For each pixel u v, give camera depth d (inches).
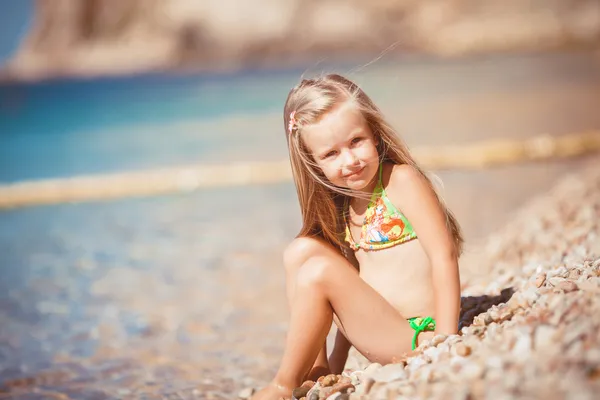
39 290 244.7
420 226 121.0
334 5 2386.8
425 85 976.3
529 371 90.1
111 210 382.9
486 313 119.7
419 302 124.0
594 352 88.8
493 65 1310.3
